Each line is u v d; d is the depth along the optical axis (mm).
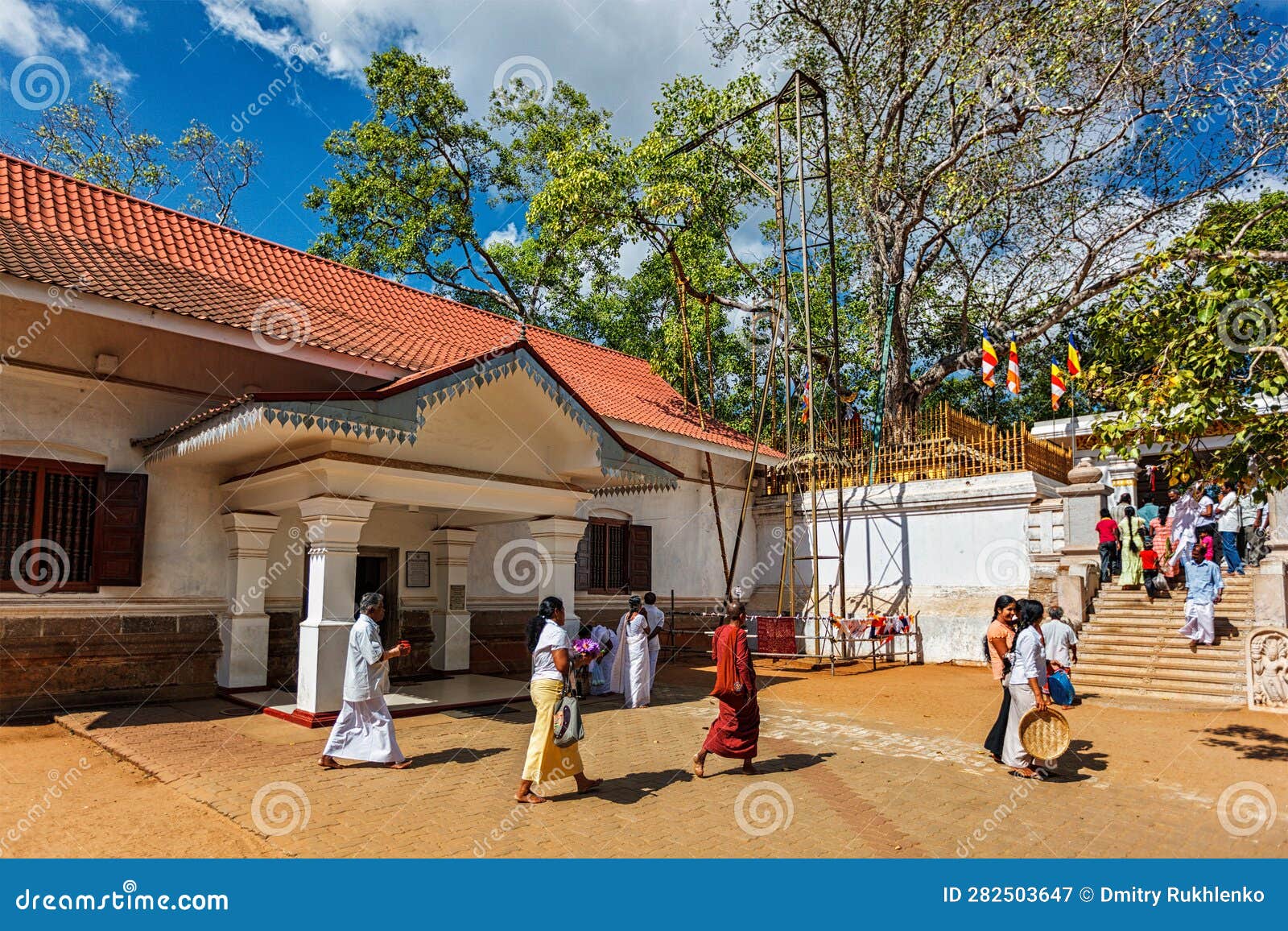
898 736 9898
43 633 10375
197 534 11727
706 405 27156
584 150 19938
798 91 18703
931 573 18516
